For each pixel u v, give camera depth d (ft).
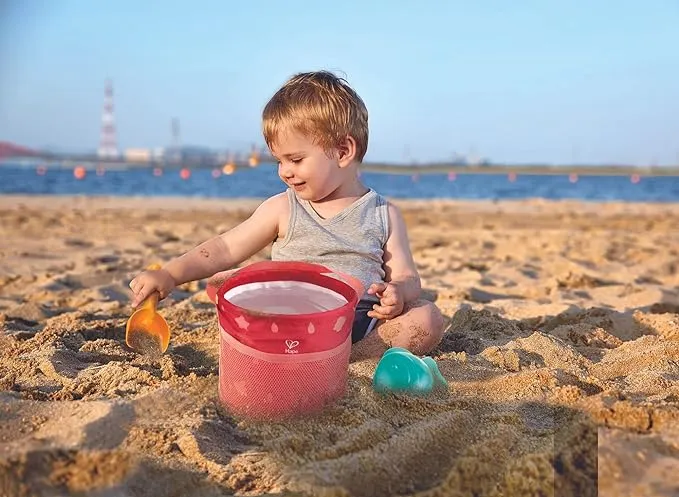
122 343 8.55
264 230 8.25
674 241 24.16
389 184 108.27
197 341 8.64
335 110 7.48
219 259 8.05
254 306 6.61
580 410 5.78
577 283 14.69
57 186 77.82
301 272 6.71
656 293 12.80
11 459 4.66
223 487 4.79
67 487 4.58
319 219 8.08
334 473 4.78
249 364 5.80
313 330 5.75
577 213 39.19
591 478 4.71
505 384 6.87
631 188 100.94
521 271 16.21
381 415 6.04
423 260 18.24
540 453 4.93
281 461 5.08
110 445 5.15
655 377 6.94
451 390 6.72
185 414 5.80
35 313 10.85
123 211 36.27
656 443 5.06
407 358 6.59
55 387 6.69
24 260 16.94
